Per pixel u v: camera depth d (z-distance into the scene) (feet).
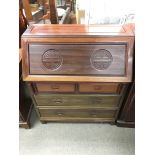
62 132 6.24
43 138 6.04
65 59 4.67
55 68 4.72
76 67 4.69
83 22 6.28
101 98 5.47
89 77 4.72
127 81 4.67
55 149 5.68
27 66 4.71
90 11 5.71
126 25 5.13
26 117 6.21
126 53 4.58
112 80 4.69
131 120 6.21
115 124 6.48
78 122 6.56
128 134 6.17
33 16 6.40
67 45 4.60
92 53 4.62
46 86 5.19
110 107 5.72
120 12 5.64
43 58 4.68
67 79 4.73
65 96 5.45
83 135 6.13
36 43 4.61
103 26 5.16
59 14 6.95
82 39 4.57
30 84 5.05
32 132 6.25
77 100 5.55
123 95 5.32
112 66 4.66
